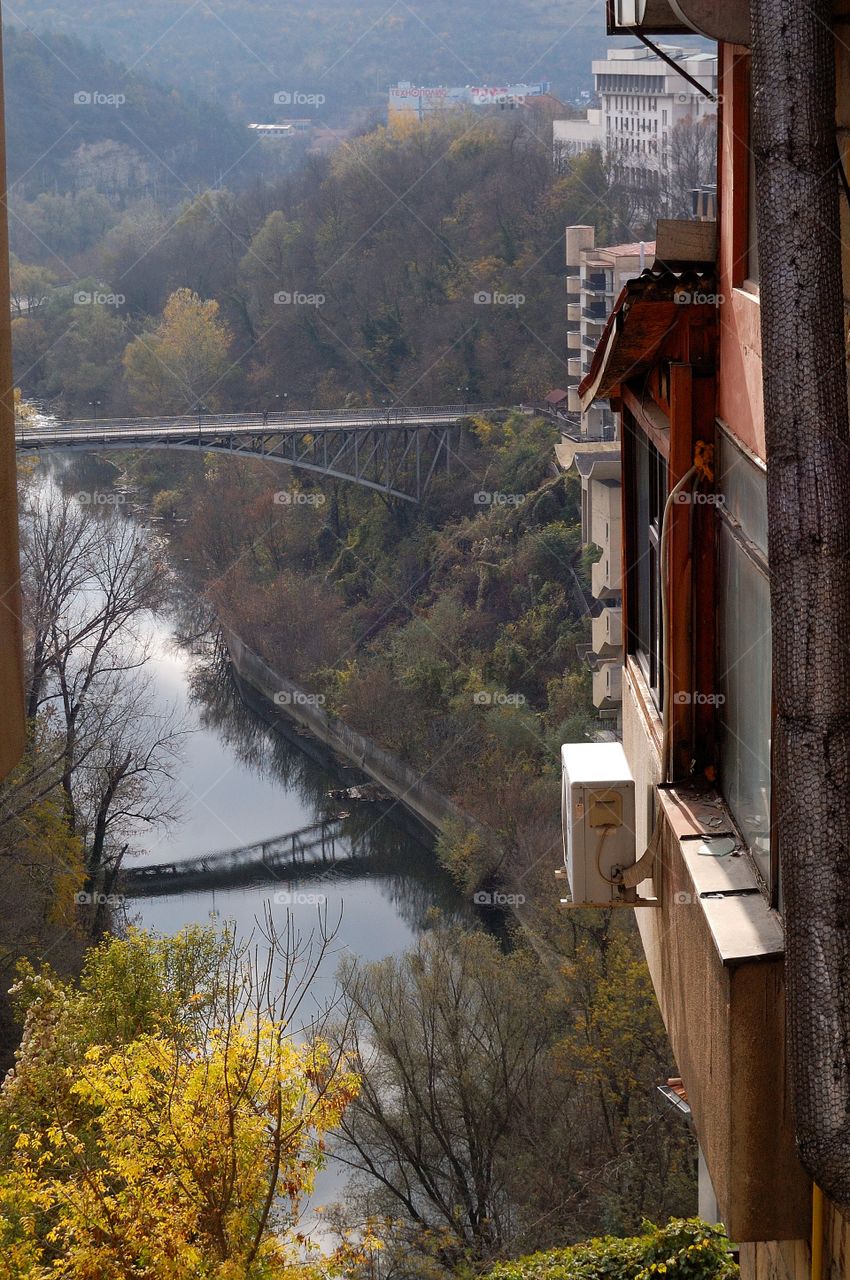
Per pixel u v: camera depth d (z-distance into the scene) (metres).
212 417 58.38
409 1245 22.25
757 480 4.93
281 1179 9.75
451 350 57.50
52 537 33.69
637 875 6.15
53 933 29.75
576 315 50.69
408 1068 24.25
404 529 55.44
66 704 32.88
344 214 60.56
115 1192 10.08
